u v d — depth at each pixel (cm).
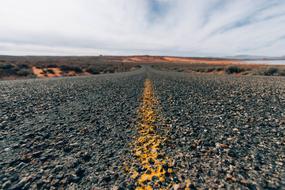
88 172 306
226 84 1619
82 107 782
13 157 358
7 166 326
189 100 919
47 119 609
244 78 2258
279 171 300
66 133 483
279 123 543
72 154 369
